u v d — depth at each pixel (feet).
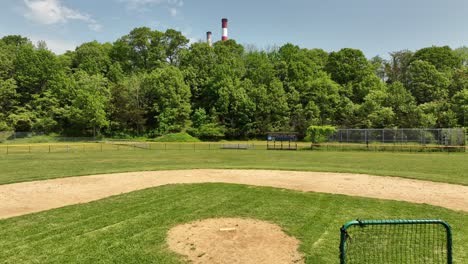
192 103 239.09
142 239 24.17
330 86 208.03
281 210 32.58
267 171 61.87
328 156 96.17
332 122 197.16
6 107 212.64
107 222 28.55
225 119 220.23
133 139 211.41
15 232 26.09
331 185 46.91
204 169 64.90
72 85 217.56
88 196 40.22
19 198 39.32
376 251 21.04
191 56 266.36
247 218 29.76
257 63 271.49
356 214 31.12
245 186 45.32
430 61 230.48
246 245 22.97
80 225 27.76
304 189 43.83
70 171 61.82
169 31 301.63
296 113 204.54
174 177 54.85
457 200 37.47
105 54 285.43
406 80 231.71
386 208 33.47
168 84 222.07
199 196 39.01
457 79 185.57
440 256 20.42
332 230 26.21
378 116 160.25
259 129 213.46
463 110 141.08
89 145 151.84
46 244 23.35
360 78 236.43
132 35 292.61
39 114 211.20
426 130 120.37
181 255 21.24
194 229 26.53
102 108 207.31
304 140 190.90
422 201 36.91
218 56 272.72
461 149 109.19
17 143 173.78
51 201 37.73
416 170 62.28
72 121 208.95
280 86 215.51
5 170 63.57
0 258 20.99
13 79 219.61
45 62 230.07
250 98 216.13
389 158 88.17
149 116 234.17
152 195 39.70
